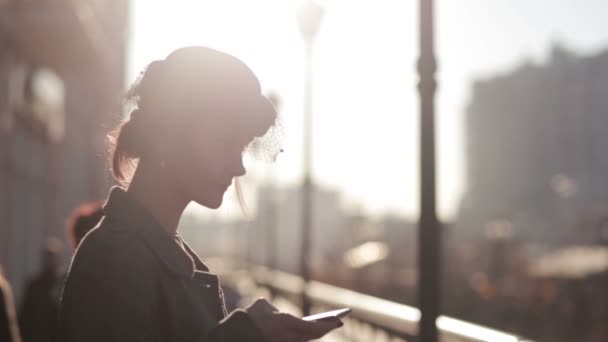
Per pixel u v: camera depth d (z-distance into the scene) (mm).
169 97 1678
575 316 34469
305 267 18500
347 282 51031
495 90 191375
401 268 55969
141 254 1604
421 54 5816
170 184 1708
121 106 1749
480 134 194250
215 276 1770
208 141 1676
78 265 1577
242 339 1503
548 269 43250
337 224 163250
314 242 161500
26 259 19938
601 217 56094
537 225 124500
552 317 35312
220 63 1672
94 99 30219
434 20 5852
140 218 1646
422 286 5785
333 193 167125
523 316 36375
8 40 17016
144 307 1559
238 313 1524
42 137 21359
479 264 48656
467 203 183250
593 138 170000
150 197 1697
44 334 6438
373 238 67750
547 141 178125
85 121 28688
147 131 1702
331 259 74312
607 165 165875
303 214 18578
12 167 17953
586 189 159250
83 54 20594
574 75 174750
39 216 21547
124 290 1544
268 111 1727
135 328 1530
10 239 17953
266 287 35312
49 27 17641
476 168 194500
